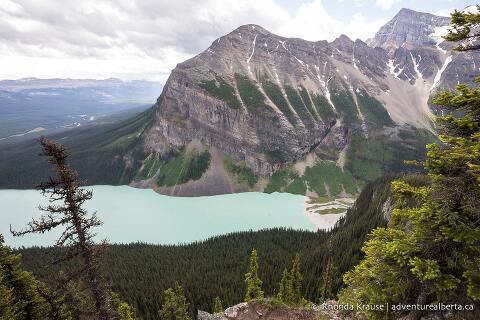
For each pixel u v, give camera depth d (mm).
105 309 21906
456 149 13633
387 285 15500
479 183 13180
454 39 14562
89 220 20344
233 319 26094
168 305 58469
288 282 57469
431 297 15219
